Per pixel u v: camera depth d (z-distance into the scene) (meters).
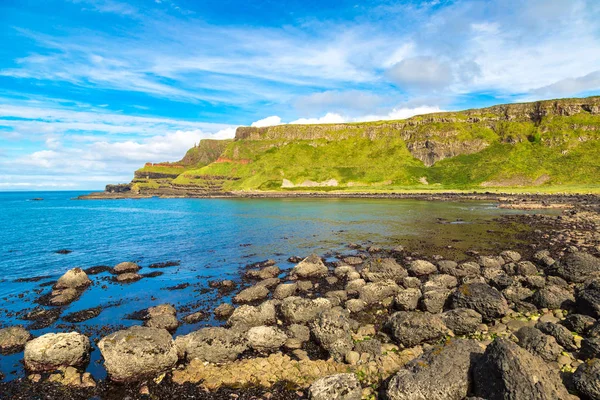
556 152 144.00
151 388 10.97
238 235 41.75
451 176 152.75
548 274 21.12
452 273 22.47
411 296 16.83
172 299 19.67
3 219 64.81
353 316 16.50
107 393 10.89
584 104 160.12
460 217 55.78
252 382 10.93
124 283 22.75
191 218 63.38
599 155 131.62
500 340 9.59
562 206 67.88
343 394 9.56
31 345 12.08
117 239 39.69
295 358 12.61
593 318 13.52
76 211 86.88
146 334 11.89
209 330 12.89
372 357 11.94
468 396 9.31
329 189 155.38
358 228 45.94
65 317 17.06
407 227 45.69
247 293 19.34
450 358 10.01
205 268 26.53
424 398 9.07
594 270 19.48
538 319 14.55
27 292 21.23
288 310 16.08
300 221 55.31
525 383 8.47
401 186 150.75
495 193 108.44
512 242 33.94
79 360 12.42
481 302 14.98
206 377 11.28
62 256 31.20
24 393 10.81
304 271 23.02
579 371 9.53
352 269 23.55
